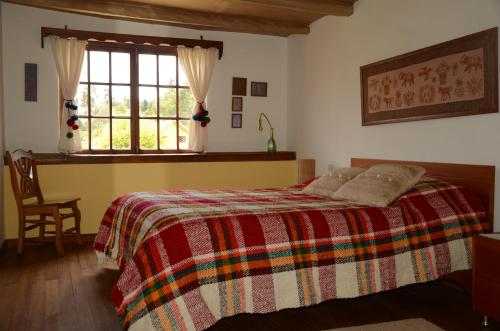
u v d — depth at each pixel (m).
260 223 2.40
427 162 3.50
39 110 4.75
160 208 2.68
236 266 2.24
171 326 2.03
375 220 2.66
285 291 2.32
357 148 4.36
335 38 4.68
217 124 5.49
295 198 3.26
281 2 4.09
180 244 2.18
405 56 3.65
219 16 4.87
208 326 2.08
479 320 2.58
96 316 2.64
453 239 2.80
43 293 3.05
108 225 3.46
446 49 3.27
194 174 5.20
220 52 5.40
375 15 4.05
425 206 2.85
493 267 2.42
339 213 2.63
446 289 3.14
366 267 2.54
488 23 2.97
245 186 5.44
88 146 4.98
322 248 2.46
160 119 5.25
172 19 4.68
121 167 4.90
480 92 3.02
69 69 4.74
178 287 2.09
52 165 4.68
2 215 4.39
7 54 4.62
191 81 5.22
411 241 2.69
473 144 3.11
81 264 3.82
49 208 4.11
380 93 3.96
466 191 3.04
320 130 5.00
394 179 3.00
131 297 2.07
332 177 3.52
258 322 2.58
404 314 2.68
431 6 3.43
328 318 2.62
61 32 4.69
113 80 5.05
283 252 2.37
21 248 4.15
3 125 4.54
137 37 5.00
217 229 2.29
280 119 5.81
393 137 3.86
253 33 5.60
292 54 5.62
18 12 4.64
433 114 3.40
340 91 4.61
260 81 5.68
